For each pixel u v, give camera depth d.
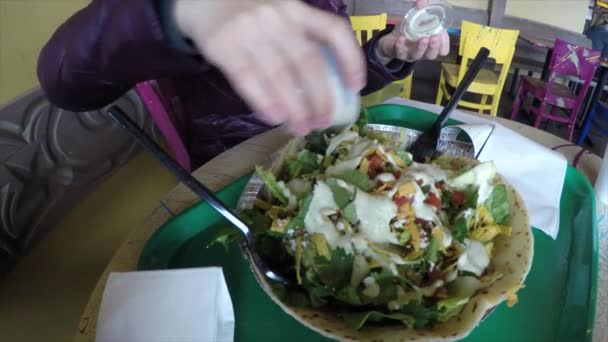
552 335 0.55
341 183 0.55
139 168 1.23
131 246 0.67
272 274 0.54
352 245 0.52
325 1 1.09
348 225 0.53
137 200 1.13
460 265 0.53
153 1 0.51
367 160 0.61
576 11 2.71
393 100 1.00
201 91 1.09
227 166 0.82
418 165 0.62
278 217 0.57
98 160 1.26
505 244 0.58
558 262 0.64
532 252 0.55
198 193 0.51
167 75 0.66
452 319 0.49
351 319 0.49
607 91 2.64
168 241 0.67
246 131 1.14
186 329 0.49
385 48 1.05
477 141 0.76
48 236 1.05
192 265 0.65
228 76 0.36
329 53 0.36
